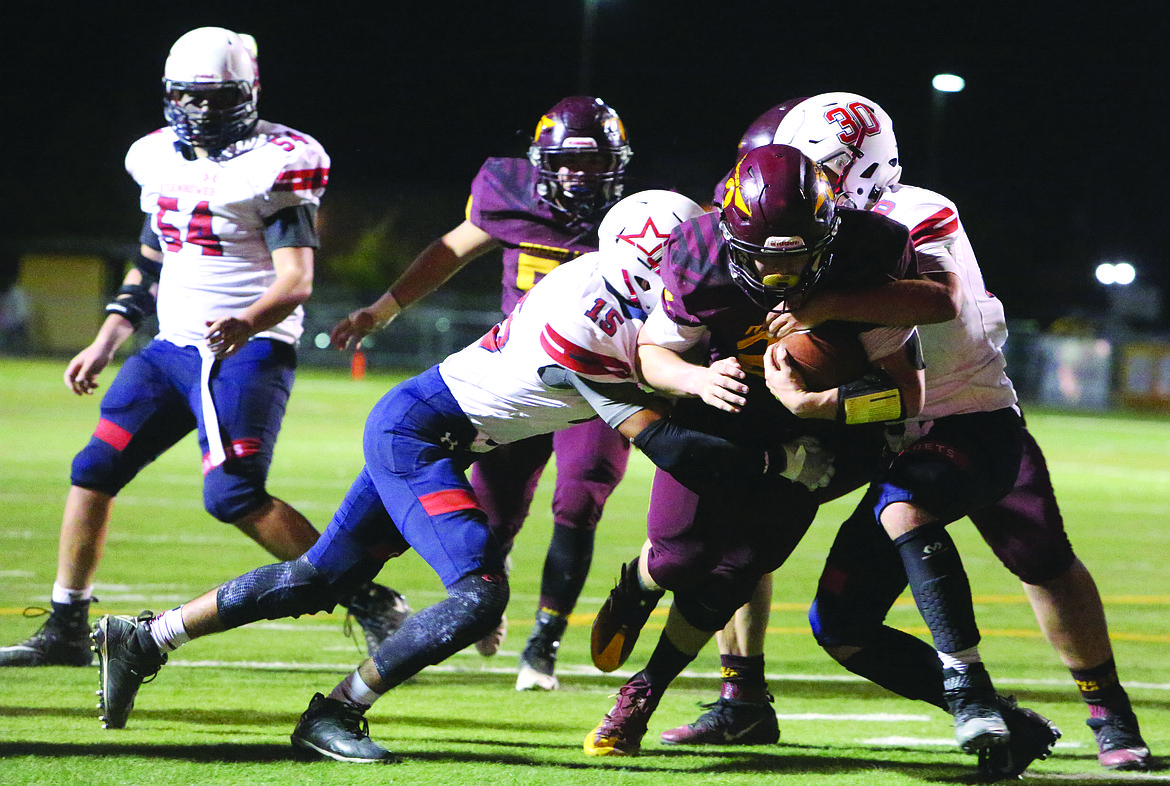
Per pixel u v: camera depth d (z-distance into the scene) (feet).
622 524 63.82
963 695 23.02
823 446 22.97
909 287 21.47
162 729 25.02
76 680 29.71
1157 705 30.94
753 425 23.45
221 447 31.09
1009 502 25.23
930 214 23.48
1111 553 60.23
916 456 23.80
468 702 29.73
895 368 22.30
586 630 39.70
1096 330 228.22
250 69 32.24
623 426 22.76
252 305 31.42
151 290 34.53
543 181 33.76
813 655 36.83
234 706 27.50
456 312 209.46
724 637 26.63
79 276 216.74
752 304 21.88
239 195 31.81
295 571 24.29
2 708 26.35
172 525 55.31
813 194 20.54
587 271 22.94
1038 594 25.61
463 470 24.48
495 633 33.14
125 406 31.94
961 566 23.41
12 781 20.61
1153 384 218.79
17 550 46.62
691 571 23.98
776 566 24.39
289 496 65.36
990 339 24.52
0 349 205.46
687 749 25.86
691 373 21.53
